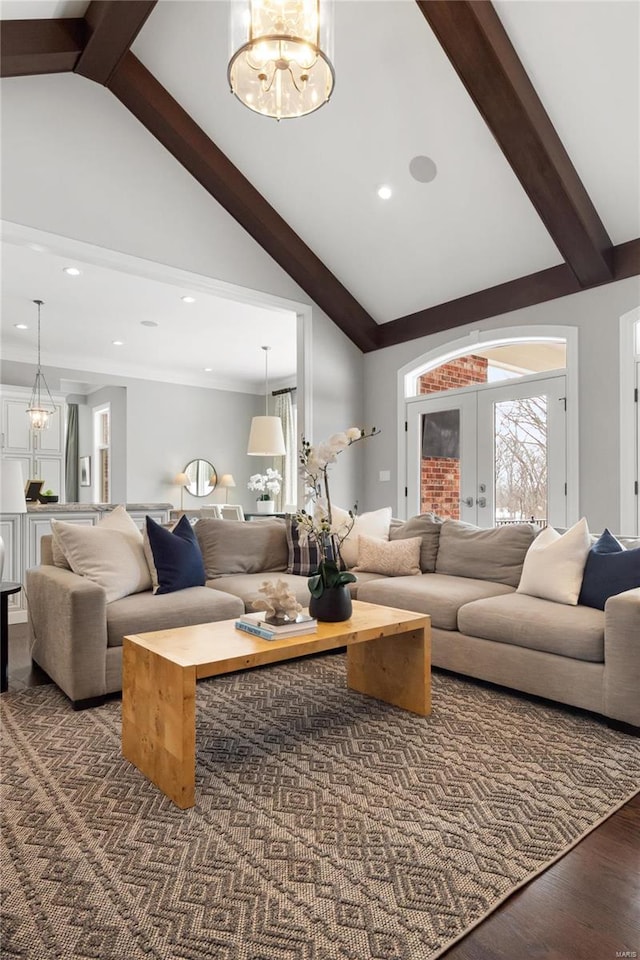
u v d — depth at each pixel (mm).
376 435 6137
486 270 4945
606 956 1258
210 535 3930
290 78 2314
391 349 5980
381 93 3832
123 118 4410
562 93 3475
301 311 5625
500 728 2471
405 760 2174
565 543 3055
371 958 1250
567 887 1479
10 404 7363
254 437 6859
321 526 2568
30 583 3301
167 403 9094
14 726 2482
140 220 4492
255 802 1884
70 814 1811
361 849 1633
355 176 4488
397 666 2734
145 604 2938
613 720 2453
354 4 3402
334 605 2520
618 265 4305
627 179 3824
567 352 4637
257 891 1459
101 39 3725
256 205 4953
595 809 1838
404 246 4996
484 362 5355
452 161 4113
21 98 3938
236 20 2098
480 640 3000
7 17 3404
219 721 2545
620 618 2414
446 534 3975
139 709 2119
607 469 4410
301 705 2740
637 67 3211
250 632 2355
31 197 3965
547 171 3744
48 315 6520
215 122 4438
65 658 2701
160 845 1651
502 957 1255
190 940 1297
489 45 3197
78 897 1434
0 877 1505
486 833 1710
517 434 5027
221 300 6078
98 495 9727
